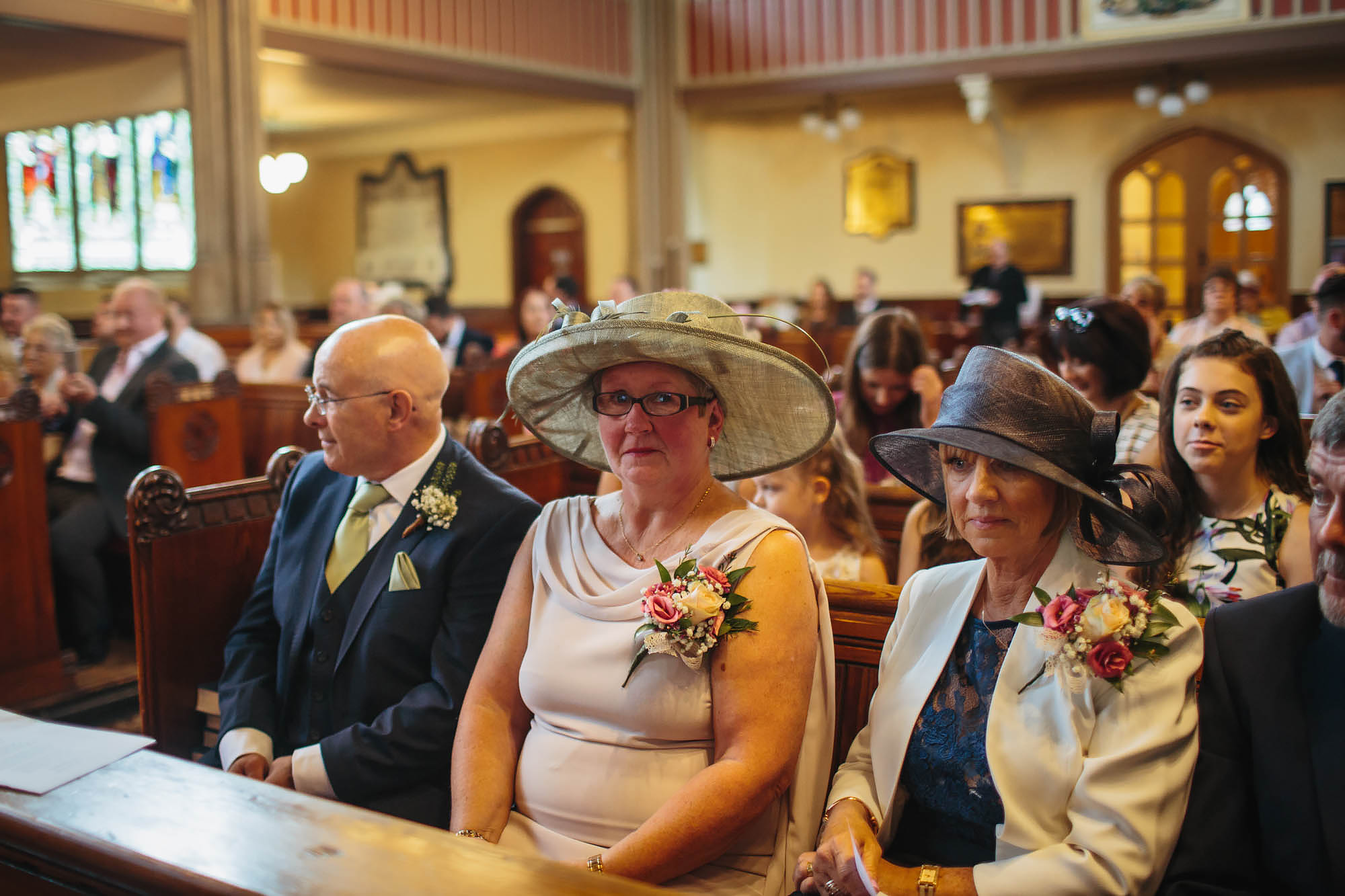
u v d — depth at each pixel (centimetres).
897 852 168
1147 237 1234
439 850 117
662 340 171
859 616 196
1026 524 154
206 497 256
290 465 276
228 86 862
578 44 1195
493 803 177
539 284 1460
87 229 1142
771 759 162
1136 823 138
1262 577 214
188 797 132
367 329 222
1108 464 156
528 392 198
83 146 1127
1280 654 143
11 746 150
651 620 166
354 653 218
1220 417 214
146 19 812
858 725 195
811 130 1263
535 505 224
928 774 161
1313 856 136
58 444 455
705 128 1327
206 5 845
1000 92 1234
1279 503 217
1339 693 139
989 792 154
